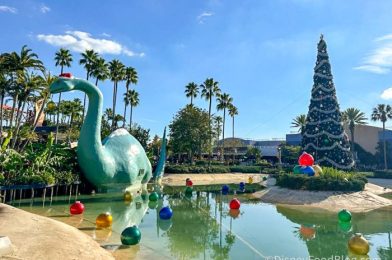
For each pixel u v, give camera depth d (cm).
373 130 7081
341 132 3812
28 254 836
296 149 6981
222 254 1148
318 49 4062
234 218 1839
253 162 7412
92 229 1420
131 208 2073
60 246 934
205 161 6347
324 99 3888
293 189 2673
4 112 4738
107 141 2672
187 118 5394
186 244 1270
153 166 4822
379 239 1396
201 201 2527
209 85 6359
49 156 2366
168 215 1762
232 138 8519
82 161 2388
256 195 2881
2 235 945
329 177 2661
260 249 1225
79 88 2366
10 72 3525
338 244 1307
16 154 2175
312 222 1736
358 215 1962
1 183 2038
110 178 2453
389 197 2867
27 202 2112
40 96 3794
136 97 6569
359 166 6631
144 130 6212
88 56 4959
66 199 2281
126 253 1095
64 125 5931
